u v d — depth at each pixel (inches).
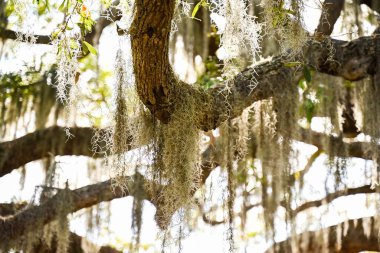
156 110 149.7
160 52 133.5
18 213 227.5
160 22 129.2
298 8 145.6
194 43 302.5
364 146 235.3
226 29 149.9
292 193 231.8
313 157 282.0
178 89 152.3
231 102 166.1
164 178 155.4
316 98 241.8
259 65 185.3
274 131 193.9
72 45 159.9
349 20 270.1
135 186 214.1
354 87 239.1
